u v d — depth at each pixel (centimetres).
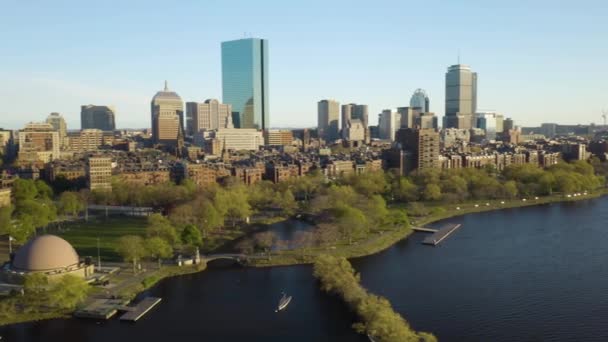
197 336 17012
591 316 18388
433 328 17488
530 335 16988
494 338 16775
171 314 18812
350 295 18775
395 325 15762
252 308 19312
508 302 19688
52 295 18350
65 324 17862
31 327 17600
